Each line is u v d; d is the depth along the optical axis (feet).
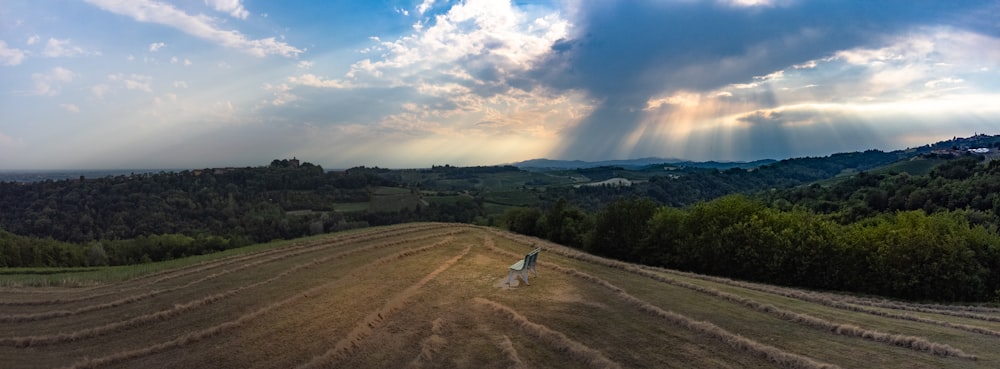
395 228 160.25
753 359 34.19
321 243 119.65
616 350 36.01
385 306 49.37
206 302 55.77
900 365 32.30
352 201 360.48
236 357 35.94
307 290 59.93
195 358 36.14
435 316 45.85
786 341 38.32
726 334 38.86
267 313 48.75
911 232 88.84
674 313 45.98
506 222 217.97
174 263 106.83
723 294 58.29
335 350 35.53
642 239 131.23
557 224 180.75
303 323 44.45
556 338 37.88
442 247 105.81
